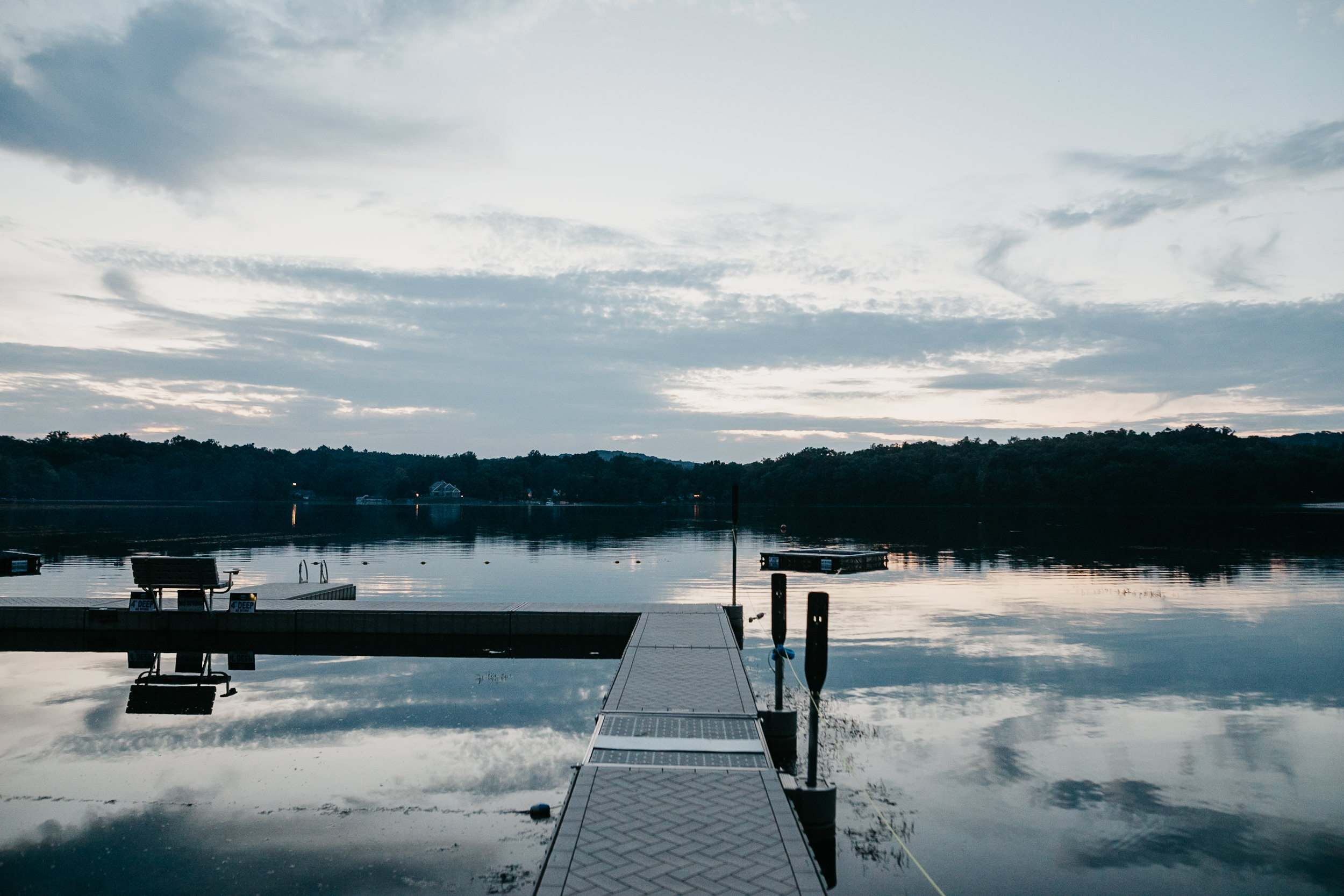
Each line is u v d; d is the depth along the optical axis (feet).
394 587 102.12
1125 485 377.71
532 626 67.46
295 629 67.77
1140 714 46.70
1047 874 28.73
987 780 36.96
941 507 432.25
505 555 149.48
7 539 175.01
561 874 21.57
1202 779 37.17
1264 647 64.49
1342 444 438.81
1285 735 43.29
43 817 32.09
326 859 28.58
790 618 78.74
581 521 307.99
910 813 33.47
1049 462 415.44
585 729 43.32
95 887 26.66
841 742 41.86
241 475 623.77
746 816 25.29
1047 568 123.65
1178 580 106.93
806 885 21.12
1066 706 48.21
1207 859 29.86
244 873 27.58
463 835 30.50
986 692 51.16
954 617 77.92
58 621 67.31
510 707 47.60
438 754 39.27
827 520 303.27
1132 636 68.39
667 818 25.12
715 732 33.63
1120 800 34.91
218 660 60.70
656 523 287.48
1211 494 365.20
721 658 48.08
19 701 48.60
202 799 33.78
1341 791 36.01
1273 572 115.85
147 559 66.08
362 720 44.75
